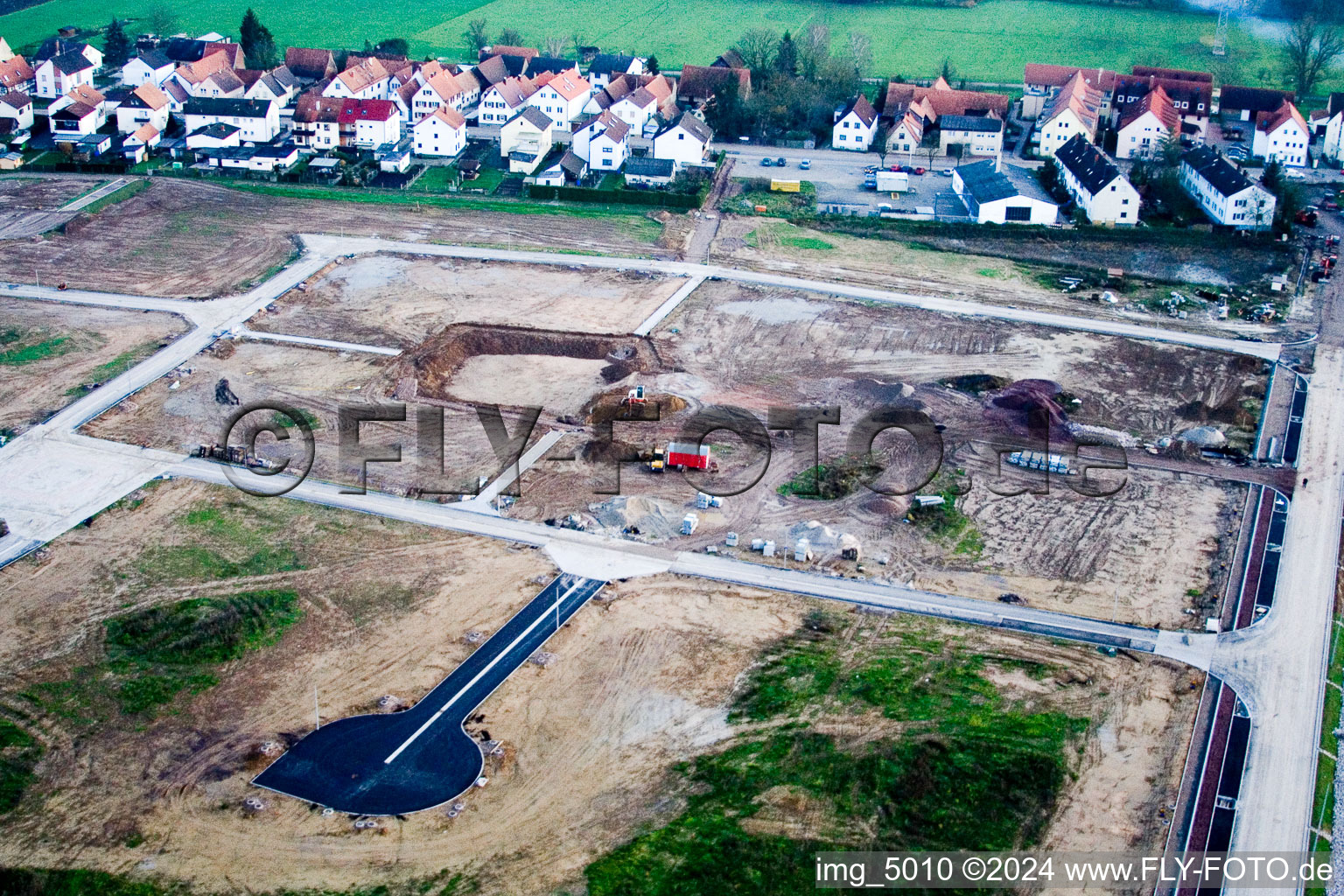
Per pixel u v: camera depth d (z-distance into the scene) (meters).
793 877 63.94
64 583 85.12
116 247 143.50
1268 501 98.81
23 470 98.31
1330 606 86.31
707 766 70.69
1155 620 84.50
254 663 78.06
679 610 84.06
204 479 98.25
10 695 74.75
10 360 115.94
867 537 93.06
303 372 115.44
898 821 67.44
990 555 91.38
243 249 144.12
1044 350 123.56
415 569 87.75
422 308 129.62
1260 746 73.19
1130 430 109.12
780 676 77.81
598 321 127.56
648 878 63.72
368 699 75.19
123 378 113.50
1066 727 73.94
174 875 63.12
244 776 69.25
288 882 62.88
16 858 63.75
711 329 126.75
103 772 69.38
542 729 73.25
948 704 75.56
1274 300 136.88
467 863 64.31
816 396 113.50
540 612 83.38
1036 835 66.81
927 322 129.50
